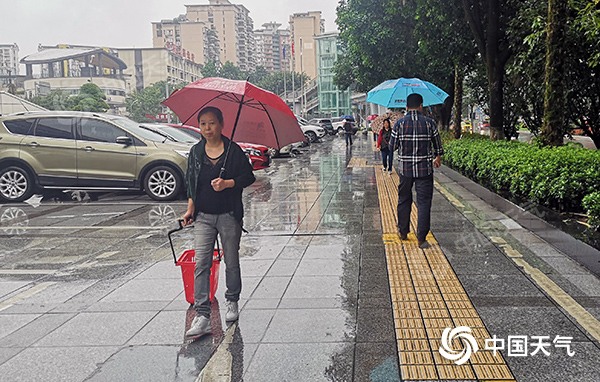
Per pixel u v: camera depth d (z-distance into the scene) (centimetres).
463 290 493
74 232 843
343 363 361
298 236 743
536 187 726
